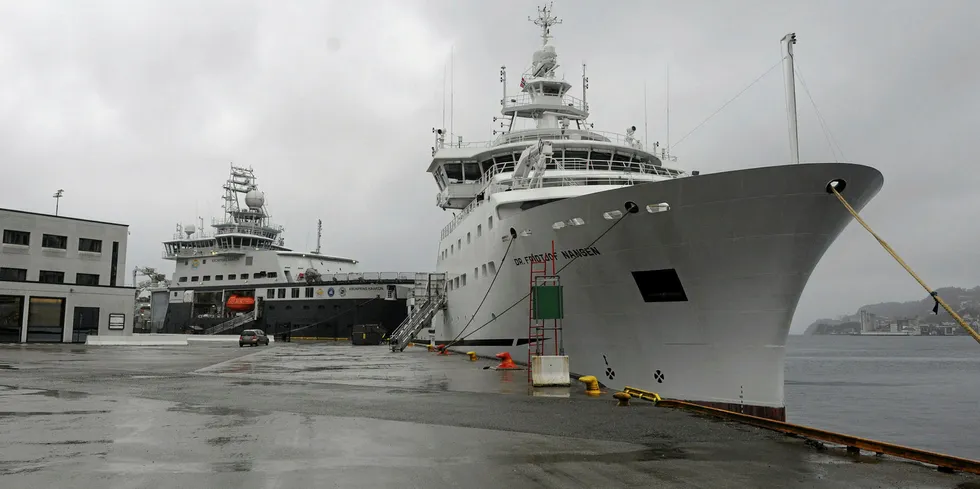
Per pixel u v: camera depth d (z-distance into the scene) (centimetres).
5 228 4541
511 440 943
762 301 1458
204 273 7788
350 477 715
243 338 4881
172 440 917
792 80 1482
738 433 1012
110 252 5031
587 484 698
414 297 4688
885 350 13412
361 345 5272
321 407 1280
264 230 7806
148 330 8519
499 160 2962
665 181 1482
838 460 830
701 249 1488
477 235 2755
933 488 698
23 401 1345
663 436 987
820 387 4778
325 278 6944
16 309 4397
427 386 1706
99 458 796
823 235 1405
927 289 1167
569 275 1862
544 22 3297
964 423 2975
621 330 1741
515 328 2311
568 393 1542
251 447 873
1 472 719
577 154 2672
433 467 768
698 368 1573
